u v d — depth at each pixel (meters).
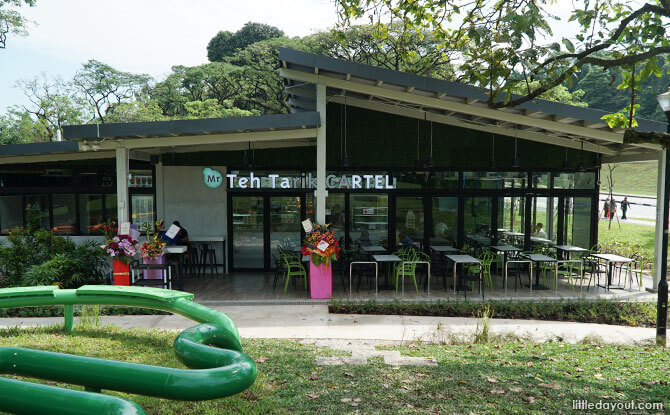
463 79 6.02
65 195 13.03
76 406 0.79
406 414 3.93
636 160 11.69
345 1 8.20
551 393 4.48
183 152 12.95
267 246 13.17
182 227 13.09
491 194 12.88
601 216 30.86
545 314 8.85
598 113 8.87
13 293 6.09
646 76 5.97
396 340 7.17
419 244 12.86
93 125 9.00
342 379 4.84
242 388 1.01
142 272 10.78
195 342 1.23
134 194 12.98
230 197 13.11
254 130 9.70
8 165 12.91
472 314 8.87
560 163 12.86
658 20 6.20
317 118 9.48
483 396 4.39
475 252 12.61
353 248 12.80
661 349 6.57
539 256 11.04
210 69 43.91
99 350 5.85
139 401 4.04
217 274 12.86
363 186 12.73
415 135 12.73
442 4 7.51
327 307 9.40
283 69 9.80
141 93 46.28
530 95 5.79
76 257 10.74
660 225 10.59
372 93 9.71
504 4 6.73
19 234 10.95
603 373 5.26
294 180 12.84
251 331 7.70
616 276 12.60
